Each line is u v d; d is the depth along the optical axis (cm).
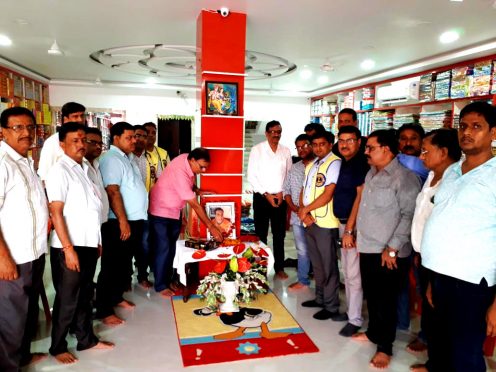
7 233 194
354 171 272
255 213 409
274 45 445
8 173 192
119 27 386
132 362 240
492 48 396
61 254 226
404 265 239
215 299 310
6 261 190
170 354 249
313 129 356
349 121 366
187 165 323
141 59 540
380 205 236
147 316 303
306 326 289
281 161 400
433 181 222
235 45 338
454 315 179
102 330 280
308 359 246
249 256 308
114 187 290
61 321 234
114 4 319
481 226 167
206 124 341
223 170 350
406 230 230
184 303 326
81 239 229
